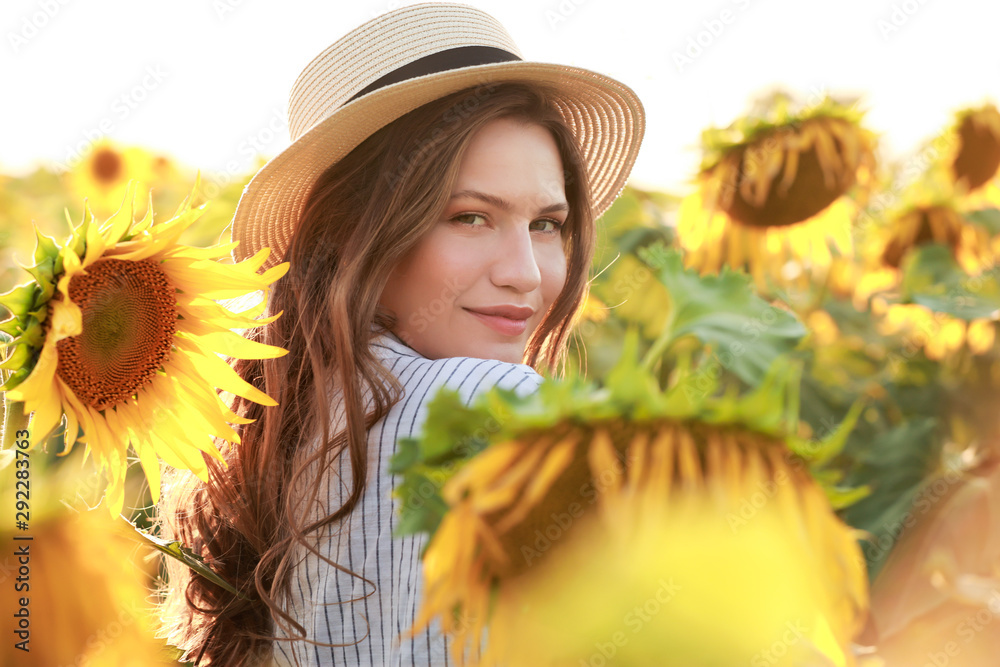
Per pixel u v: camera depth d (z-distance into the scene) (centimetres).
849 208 208
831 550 51
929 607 134
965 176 217
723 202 205
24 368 85
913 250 202
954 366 180
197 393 100
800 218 205
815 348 187
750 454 52
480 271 119
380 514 98
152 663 93
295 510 110
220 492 128
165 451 99
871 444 164
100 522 90
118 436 94
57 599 86
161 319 97
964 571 141
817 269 209
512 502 54
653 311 198
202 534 134
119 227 91
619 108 152
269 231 140
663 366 181
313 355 119
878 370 189
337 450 106
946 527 144
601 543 52
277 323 132
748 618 49
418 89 118
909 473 156
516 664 53
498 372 100
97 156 323
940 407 172
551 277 131
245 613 120
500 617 54
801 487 52
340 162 129
